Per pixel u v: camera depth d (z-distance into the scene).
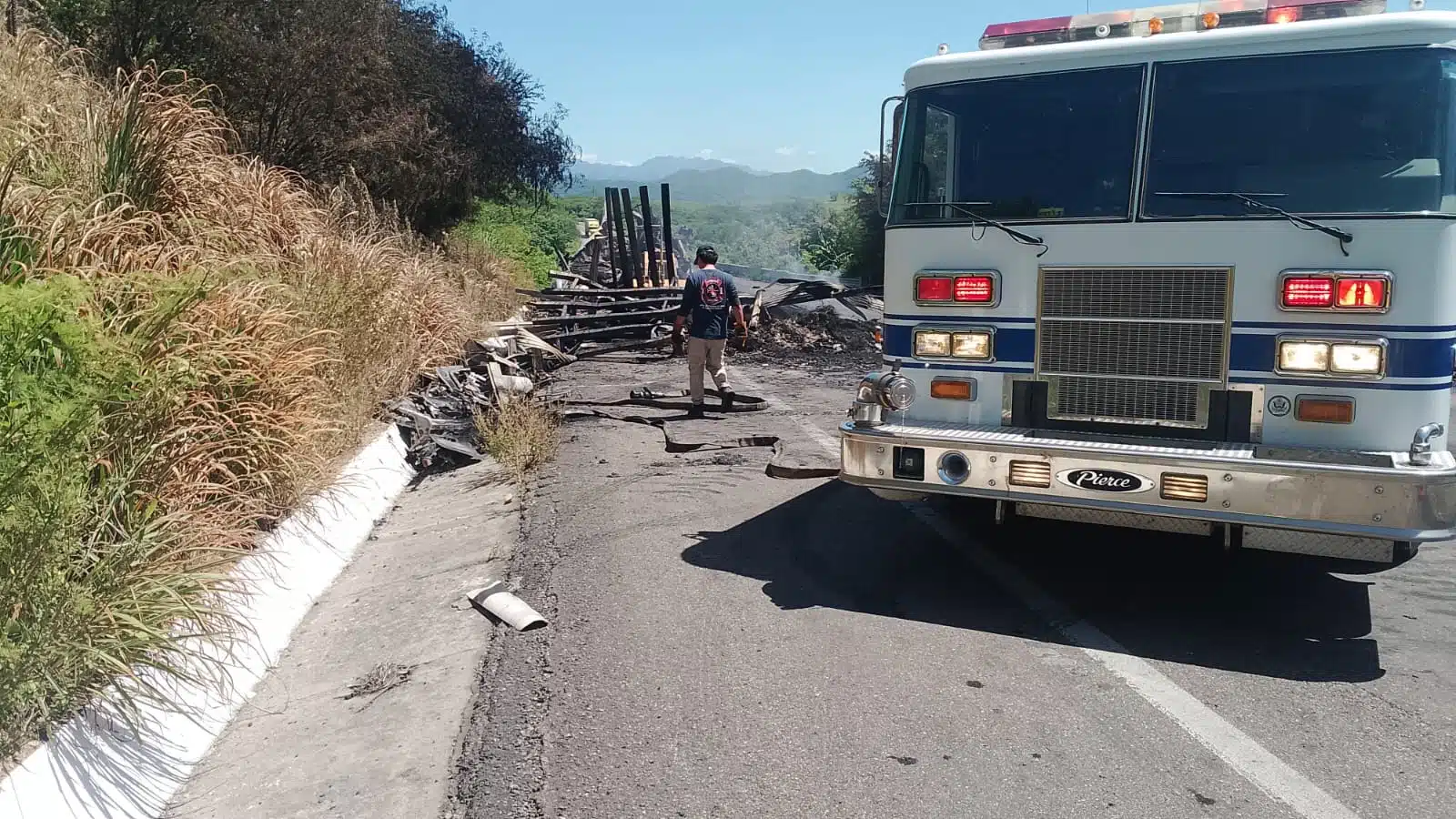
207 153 9.08
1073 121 5.10
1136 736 3.78
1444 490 4.14
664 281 21.92
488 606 5.20
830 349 16.30
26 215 5.92
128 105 7.94
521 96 22.52
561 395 12.09
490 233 23.88
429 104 18.30
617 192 23.69
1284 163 4.66
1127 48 5.00
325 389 7.41
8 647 3.35
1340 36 4.60
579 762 3.65
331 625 5.33
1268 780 3.46
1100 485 4.68
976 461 4.95
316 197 13.41
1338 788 3.41
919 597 5.29
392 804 3.51
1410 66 4.49
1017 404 5.23
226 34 12.69
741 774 3.53
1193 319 4.79
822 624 4.91
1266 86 4.73
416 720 4.12
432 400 9.58
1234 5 4.97
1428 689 4.17
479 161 20.70
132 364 4.69
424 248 17.36
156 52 12.30
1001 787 3.43
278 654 4.92
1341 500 4.23
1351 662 4.45
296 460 6.09
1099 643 4.68
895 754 3.65
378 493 7.50
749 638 4.74
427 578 5.93
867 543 6.22
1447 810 3.27
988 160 5.29
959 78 5.38
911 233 5.43
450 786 3.58
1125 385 4.97
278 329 6.77
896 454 5.15
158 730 3.82
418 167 17.33
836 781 3.48
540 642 4.74
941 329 5.34
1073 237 5.02
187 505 4.86
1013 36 5.47
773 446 8.98
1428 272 4.37
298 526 5.94
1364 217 4.45
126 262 6.22
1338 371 4.50
